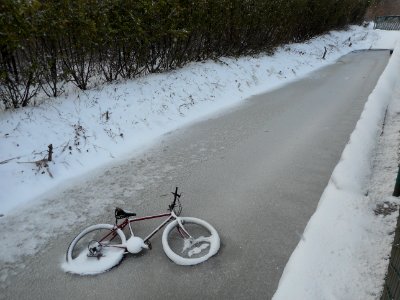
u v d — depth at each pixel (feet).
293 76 44.62
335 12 73.46
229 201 16.99
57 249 14.12
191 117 28.37
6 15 17.83
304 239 13.04
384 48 74.18
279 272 12.75
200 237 14.23
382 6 131.54
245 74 38.24
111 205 16.88
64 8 21.17
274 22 46.85
